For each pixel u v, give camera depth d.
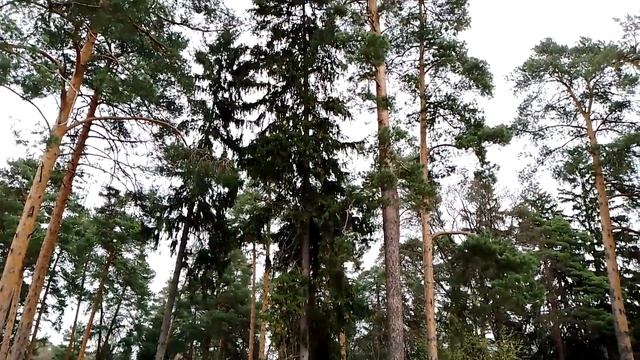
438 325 18.69
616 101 17.31
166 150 13.05
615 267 16.45
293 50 15.66
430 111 12.55
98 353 35.19
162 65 12.01
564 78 18.08
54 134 10.66
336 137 14.52
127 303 37.34
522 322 22.92
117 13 9.93
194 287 18.55
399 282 10.55
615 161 16.61
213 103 16.78
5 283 9.92
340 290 12.78
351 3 13.06
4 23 9.09
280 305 11.96
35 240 23.72
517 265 12.03
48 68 10.27
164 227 16.52
